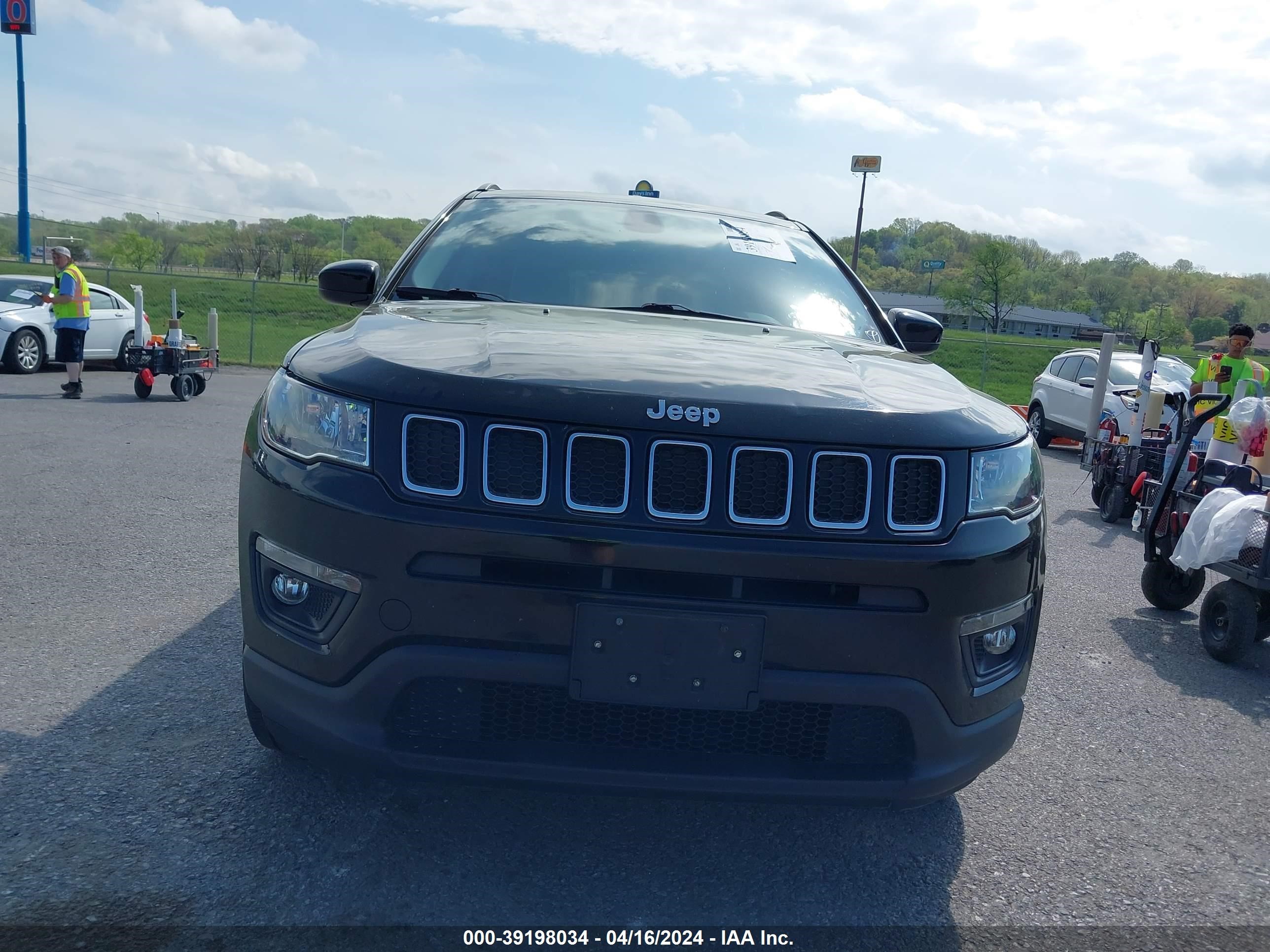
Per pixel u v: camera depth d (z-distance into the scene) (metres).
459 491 2.15
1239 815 3.16
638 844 2.69
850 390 2.42
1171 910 2.57
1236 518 4.86
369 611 2.17
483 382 2.20
